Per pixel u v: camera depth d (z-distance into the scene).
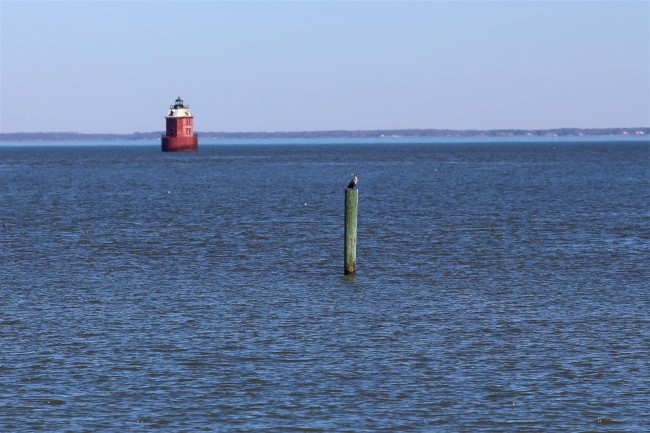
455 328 54.84
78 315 58.41
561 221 117.25
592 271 76.50
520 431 38.19
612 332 53.72
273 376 45.00
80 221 119.94
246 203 150.12
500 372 45.62
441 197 162.25
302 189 189.25
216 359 47.91
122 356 48.41
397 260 83.38
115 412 40.12
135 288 68.62
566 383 43.91
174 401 41.47
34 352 49.06
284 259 84.25
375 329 54.59
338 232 105.81
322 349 49.94
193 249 91.25
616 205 141.88
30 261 82.94
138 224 115.50
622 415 39.81
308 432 38.09
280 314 58.91
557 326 55.28
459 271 76.94
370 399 41.78
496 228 109.31
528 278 73.12
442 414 39.94
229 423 38.91
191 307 61.19
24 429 38.19
